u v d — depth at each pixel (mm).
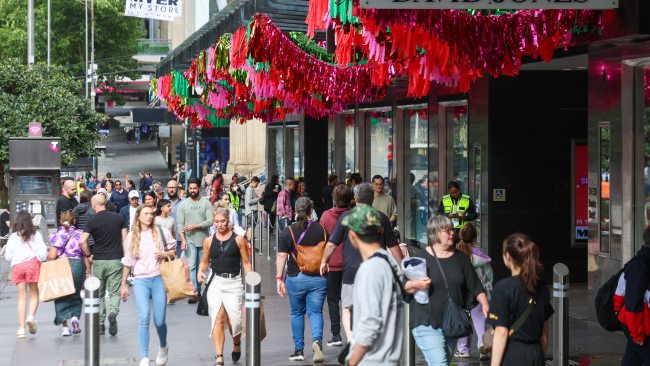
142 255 14742
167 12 40625
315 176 40469
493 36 14352
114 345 16828
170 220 21328
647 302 11305
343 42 15180
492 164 22922
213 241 14555
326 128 40500
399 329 8445
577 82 23078
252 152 68062
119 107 116125
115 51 99312
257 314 12883
